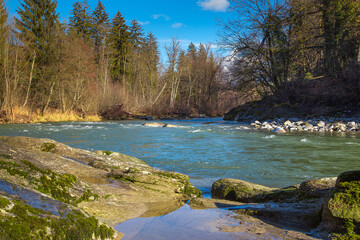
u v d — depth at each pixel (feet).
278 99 78.18
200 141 37.14
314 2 73.87
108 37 189.67
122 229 7.89
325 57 77.10
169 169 21.02
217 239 7.27
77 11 182.80
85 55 115.03
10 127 63.00
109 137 42.52
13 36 92.99
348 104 60.80
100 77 149.69
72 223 6.22
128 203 10.45
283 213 9.44
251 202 12.63
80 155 18.11
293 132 48.37
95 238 6.52
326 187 11.19
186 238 7.30
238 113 87.51
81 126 67.15
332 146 31.60
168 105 161.27
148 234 7.57
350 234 7.16
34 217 5.65
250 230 7.98
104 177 13.58
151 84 175.01
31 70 93.04
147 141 37.42
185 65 185.68
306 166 21.77
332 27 72.54
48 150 18.49
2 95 85.56
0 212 5.25
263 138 39.88
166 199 11.92
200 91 191.01
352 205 7.59
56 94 107.04
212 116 163.53
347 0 68.39
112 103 129.18
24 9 104.78
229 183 14.52
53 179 9.07
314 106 65.87
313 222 8.61
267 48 82.79
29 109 92.94
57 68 102.42
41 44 103.96
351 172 8.66
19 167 8.54
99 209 9.07
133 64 196.24
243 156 26.17
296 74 87.97
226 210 10.31
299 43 76.69
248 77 90.79
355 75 61.00
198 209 10.43
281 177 18.54
